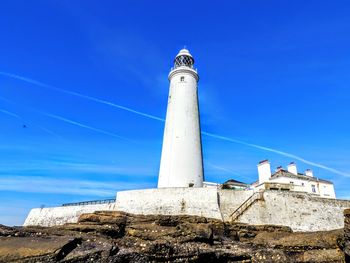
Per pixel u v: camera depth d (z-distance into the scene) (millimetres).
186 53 50031
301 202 33562
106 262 15969
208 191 33375
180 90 45438
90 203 38031
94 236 22203
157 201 33688
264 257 19922
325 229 32469
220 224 28484
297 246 21906
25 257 15297
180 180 39000
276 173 49031
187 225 23359
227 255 19422
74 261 15578
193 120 43531
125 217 27484
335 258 19719
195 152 41219
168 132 43094
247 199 33531
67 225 25594
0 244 16500
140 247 18594
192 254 18312
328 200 34750
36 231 21547
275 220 31938
